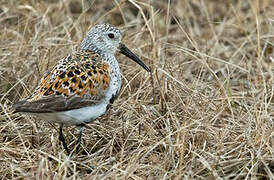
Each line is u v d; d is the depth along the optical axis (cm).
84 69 1250
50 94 1198
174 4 2114
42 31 1833
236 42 1938
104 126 1430
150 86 1566
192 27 2080
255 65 1778
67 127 1420
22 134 1381
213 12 2147
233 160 1255
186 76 1705
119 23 2050
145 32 1777
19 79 1512
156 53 1672
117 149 1381
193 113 1464
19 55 1655
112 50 1368
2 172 1249
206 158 1274
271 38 1859
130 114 1459
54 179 1174
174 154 1272
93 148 1376
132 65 1678
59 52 1681
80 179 1180
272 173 1252
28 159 1276
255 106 1402
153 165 1246
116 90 1319
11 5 1922
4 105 1459
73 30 1831
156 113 1483
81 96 1224
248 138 1303
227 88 1577
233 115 1438
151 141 1352
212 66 1734
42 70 1582
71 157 1279
